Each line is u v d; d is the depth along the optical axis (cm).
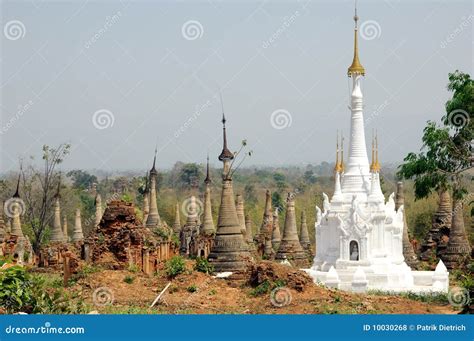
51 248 8238
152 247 6750
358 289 6712
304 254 8594
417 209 13350
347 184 7612
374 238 7331
